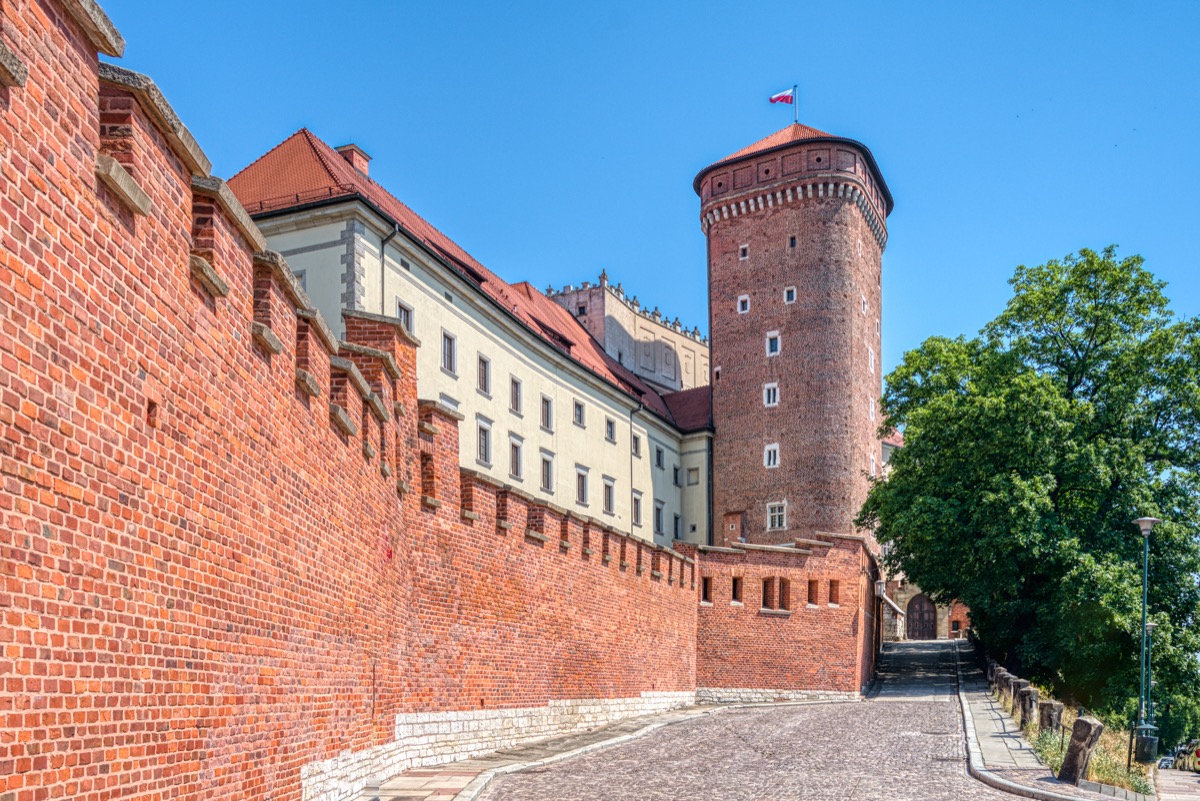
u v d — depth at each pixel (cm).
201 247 855
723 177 6931
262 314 1012
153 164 739
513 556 2458
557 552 2741
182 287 796
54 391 600
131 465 705
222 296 883
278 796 1045
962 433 4391
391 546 1730
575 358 5547
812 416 6425
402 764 1828
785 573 4325
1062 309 4588
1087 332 4591
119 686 687
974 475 4362
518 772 1944
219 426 880
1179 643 4134
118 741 684
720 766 2020
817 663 4303
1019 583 4325
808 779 1823
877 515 5172
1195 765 3170
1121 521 4316
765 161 6769
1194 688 4250
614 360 7162
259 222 3881
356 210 3747
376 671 1599
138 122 712
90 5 618
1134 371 4419
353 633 1412
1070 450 4222
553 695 2664
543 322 5653
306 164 4069
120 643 689
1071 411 4272
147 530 732
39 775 584
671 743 2477
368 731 1523
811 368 6475
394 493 1753
